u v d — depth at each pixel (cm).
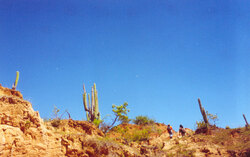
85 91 2139
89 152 1544
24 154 1276
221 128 2173
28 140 1320
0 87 1452
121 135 2038
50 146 1408
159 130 2484
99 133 1831
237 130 2019
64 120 1788
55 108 1773
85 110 2089
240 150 1755
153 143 2009
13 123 1315
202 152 1808
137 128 2452
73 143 1523
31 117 1394
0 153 1194
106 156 1582
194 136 2072
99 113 2119
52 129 1569
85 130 1764
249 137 1864
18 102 1388
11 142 1254
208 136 2034
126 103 2202
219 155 1769
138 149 1841
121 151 1664
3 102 1343
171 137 2202
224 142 1909
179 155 1773
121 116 2136
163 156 1789
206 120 2183
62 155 1439
